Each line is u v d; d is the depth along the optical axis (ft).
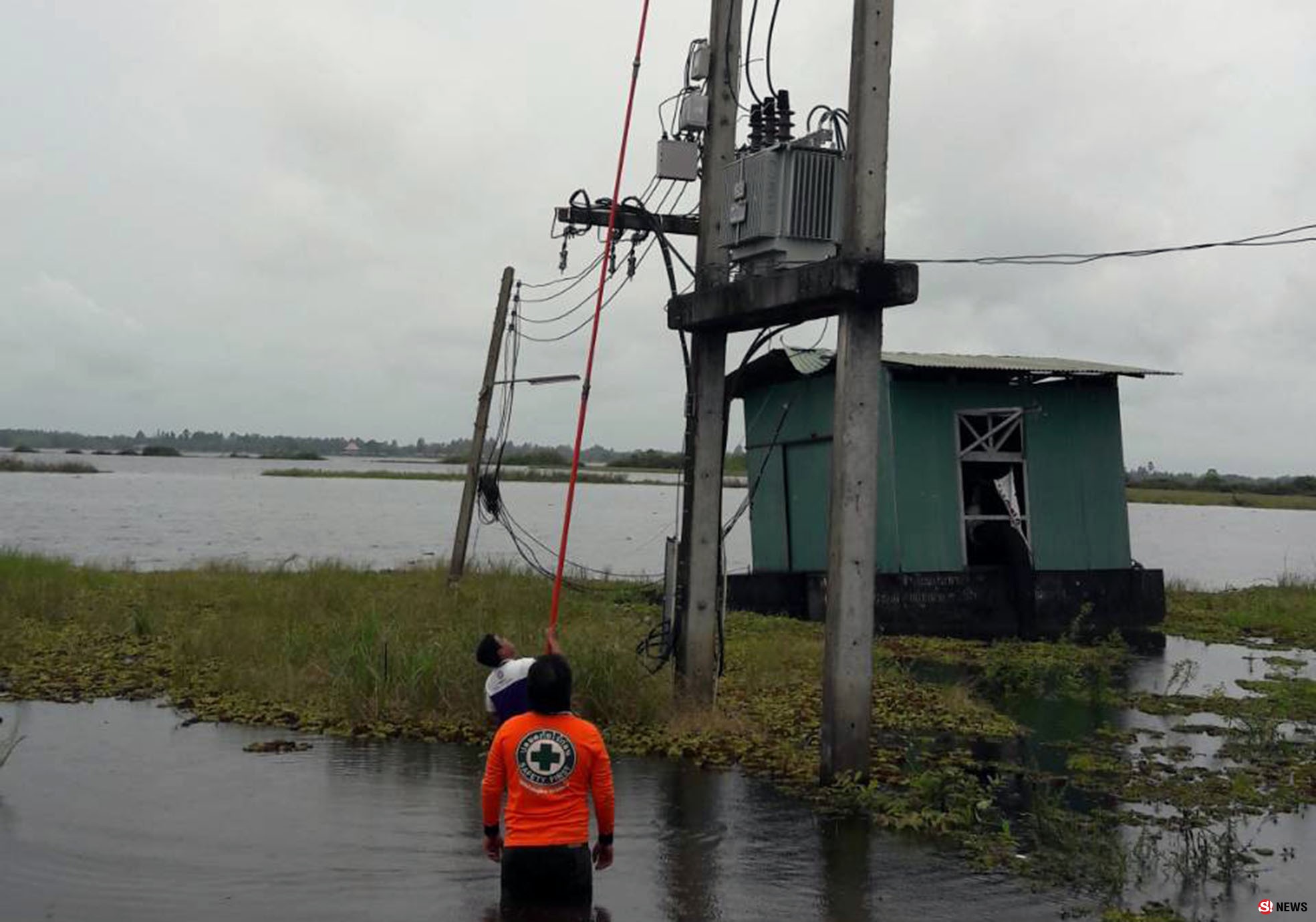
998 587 67.21
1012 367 68.18
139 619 53.52
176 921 21.30
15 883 22.98
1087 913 22.76
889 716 40.78
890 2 30.17
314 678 41.88
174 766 32.01
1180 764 35.14
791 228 32.99
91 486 347.15
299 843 25.80
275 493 320.70
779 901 23.03
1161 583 70.18
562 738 20.47
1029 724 41.04
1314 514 444.14
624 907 22.52
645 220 38.40
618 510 280.51
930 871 24.89
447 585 74.13
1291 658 58.49
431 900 22.52
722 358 37.70
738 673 47.06
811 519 70.90
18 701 40.14
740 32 37.19
